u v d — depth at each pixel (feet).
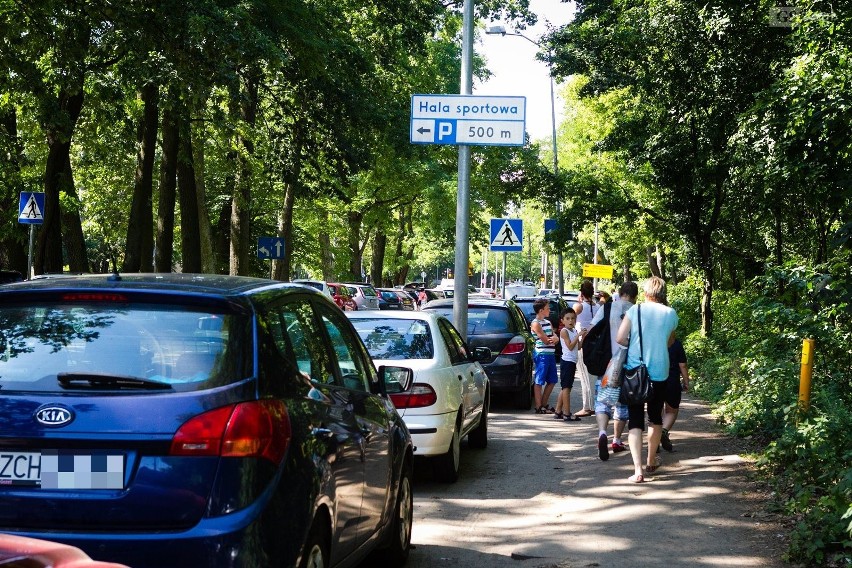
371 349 32.40
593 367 35.99
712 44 71.31
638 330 32.01
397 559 20.70
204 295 14.25
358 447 16.90
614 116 92.63
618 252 159.43
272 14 74.90
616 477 32.35
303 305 17.33
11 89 62.95
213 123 73.15
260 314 14.64
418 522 25.76
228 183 104.94
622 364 33.83
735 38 66.74
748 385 42.04
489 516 26.58
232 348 13.80
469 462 35.83
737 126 65.41
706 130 75.41
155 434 12.80
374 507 18.20
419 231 197.36
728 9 63.10
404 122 104.12
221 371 13.48
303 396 14.90
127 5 57.57
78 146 108.17
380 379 21.03
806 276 36.50
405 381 21.74
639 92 83.35
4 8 58.39
